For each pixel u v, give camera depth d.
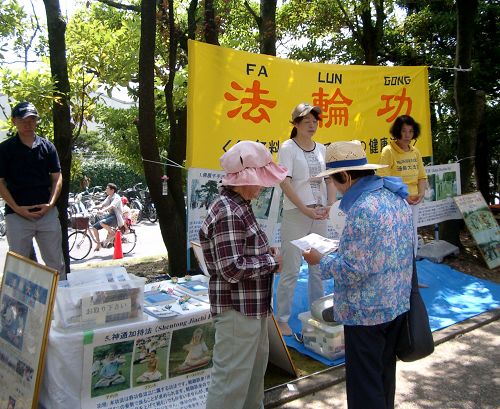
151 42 4.66
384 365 2.47
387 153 4.88
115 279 2.84
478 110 6.77
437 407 3.09
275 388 3.24
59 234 4.31
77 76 5.91
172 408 2.83
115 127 9.77
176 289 3.36
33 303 2.62
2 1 5.99
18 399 2.57
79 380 2.58
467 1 6.55
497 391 3.28
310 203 3.97
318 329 3.72
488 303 4.95
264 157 2.41
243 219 2.35
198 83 4.27
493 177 11.11
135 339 2.73
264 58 4.67
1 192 3.95
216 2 7.55
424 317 2.44
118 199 10.70
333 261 2.33
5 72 4.73
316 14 9.20
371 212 2.24
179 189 5.61
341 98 5.36
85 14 8.11
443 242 6.63
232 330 2.39
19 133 4.04
